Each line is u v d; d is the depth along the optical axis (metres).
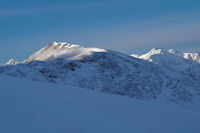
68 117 9.44
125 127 10.51
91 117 10.34
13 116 8.52
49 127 8.27
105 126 9.88
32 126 8.09
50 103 10.64
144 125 13.18
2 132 7.44
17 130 7.70
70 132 8.34
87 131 8.80
